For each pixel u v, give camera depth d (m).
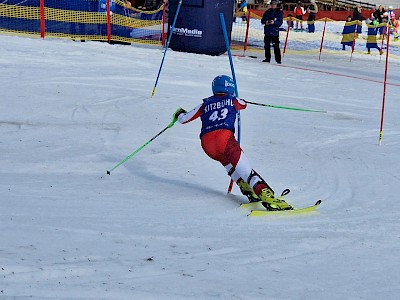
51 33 28.00
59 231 7.51
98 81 19.52
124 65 22.98
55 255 6.69
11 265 6.26
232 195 9.91
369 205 9.80
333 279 6.77
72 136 13.17
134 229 7.86
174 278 6.41
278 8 29.64
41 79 18.86
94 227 7.78
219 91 9.71
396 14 61.62
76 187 9.66
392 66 34.81
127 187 9.90
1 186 9.38
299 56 35.97
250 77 24.20
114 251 7.02
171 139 13.44
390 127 16.88
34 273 6.15
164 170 11.12
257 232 8.19
